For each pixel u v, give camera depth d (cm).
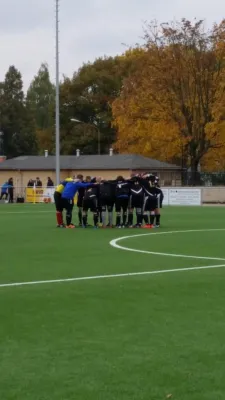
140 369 605
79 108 8119
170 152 5334
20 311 861
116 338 717
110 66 8194
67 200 2383
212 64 5122
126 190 2377
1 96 10338
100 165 5891
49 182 4950
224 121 5094
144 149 5534
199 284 1077
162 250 1614
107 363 623
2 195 4906
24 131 10231
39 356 648
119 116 5400
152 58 5166
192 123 5194
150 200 2397
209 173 5138
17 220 2811
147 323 789
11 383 567
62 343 696
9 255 1512
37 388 553
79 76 8156
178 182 5656
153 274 1194
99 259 1430
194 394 537
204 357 643
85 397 530
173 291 1010
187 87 5156
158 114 5222
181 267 1291
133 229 2311
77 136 7938
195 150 5272
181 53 5125
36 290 1023
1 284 1084
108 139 8012
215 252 1567
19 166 6166
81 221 2461
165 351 665
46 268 1281
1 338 718
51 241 1859
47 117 11525
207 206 4222
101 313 847
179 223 2617
